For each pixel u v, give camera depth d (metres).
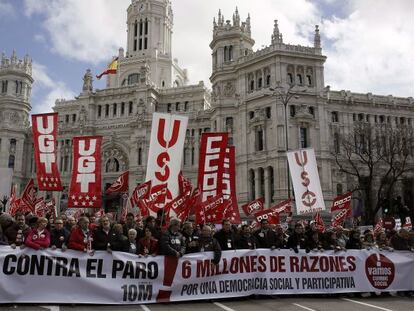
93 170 22.48
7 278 14.62
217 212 22.03
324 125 74.88
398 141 68.31
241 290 17.33
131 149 97.19
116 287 15.71
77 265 15.50
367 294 19.09
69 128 103.75
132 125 97.50
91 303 15.29
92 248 16.88
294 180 26.95
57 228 16.53
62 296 15.09
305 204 26.48
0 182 35.38
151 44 116.56
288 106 73.94
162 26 119.88
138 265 16.12
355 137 70.69
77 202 22.20
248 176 76.94
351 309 15.68
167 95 103.56
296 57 76.19
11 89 106.81
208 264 17.02
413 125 82.50
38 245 15.09
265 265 18.00
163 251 16.33
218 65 87.31
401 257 19.62
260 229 20.75
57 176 23.00
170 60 116.19
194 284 16.66
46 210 29.16
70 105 109.19
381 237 21.44
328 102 77.94
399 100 82.88
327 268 18.66
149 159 20.84
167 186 20.69
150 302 15.95
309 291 18.19
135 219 20.98
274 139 73.19
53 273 15.18
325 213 62.34
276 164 71.50
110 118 103.50
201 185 22.56
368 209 61.31
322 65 77.44
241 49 86.69
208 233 17.56
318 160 72.94
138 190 25.11
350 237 20.70
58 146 104.25
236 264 17.53
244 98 80.12
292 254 18.42
